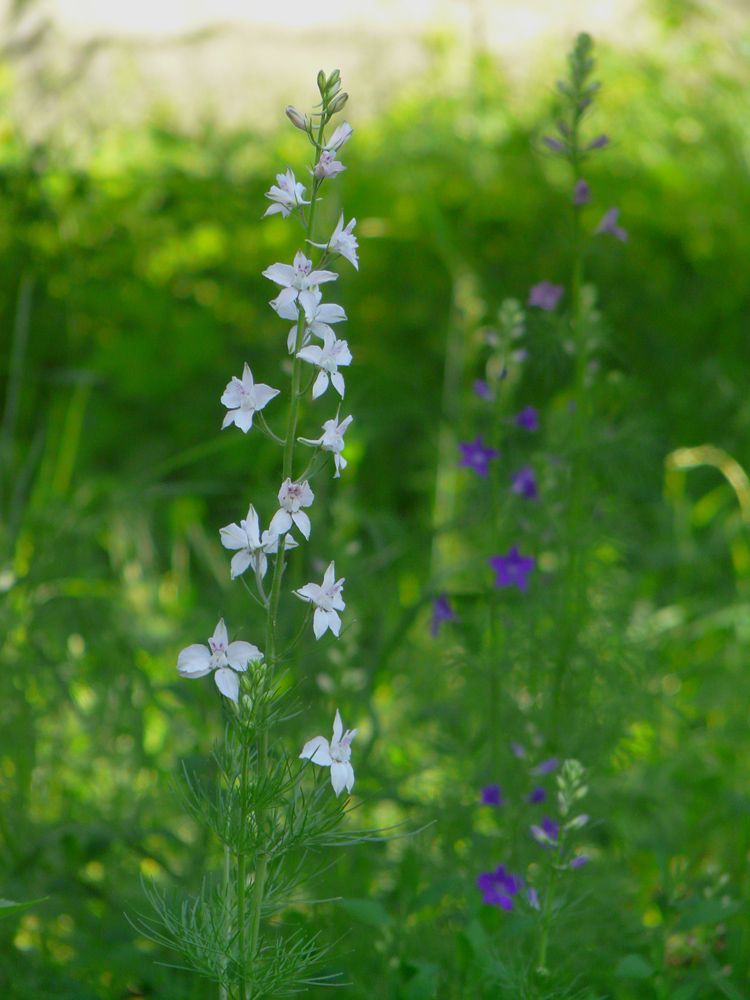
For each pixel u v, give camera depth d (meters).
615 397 1.77
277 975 1.36
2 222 2.83
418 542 2.46
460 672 1.72
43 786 1.77
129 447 2.96
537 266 3.21
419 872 1.58
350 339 3.09
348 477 2.21
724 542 2.65
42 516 1.93
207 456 2.92
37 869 1.67
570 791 1.44
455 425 2.61
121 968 1.58
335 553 1.90
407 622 1.76
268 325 3.21
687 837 1.77
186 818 1.78
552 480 1.72
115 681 1.83
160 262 3.20
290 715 1.35
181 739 1.94
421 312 3.12
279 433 2.29
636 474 2.03
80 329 3.02
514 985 1.44
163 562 2.71
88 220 3.03
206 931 1.36
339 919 1.59
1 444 2.13
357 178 3.23
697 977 1.58
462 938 1.48
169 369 3.00
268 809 1.35
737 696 2.13
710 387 3.00
